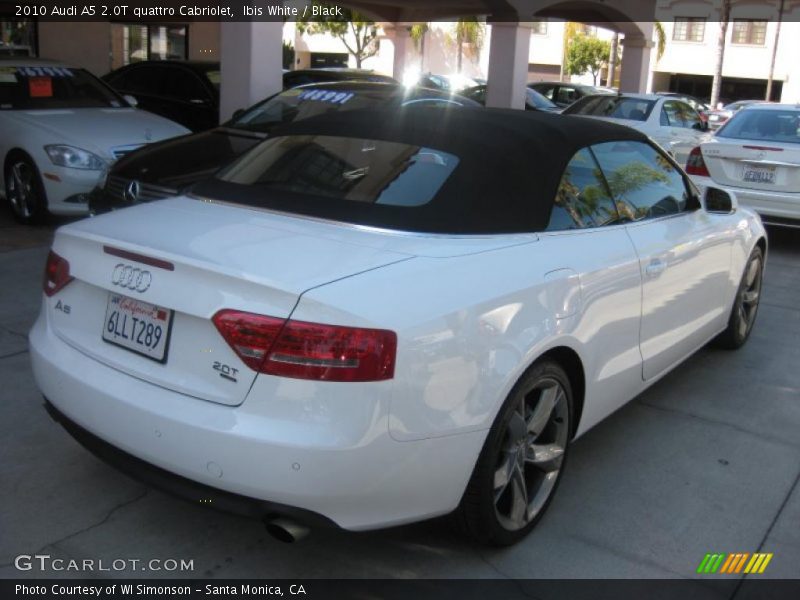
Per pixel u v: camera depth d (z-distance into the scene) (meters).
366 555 3.19
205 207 3.48
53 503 3.41
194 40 16.72
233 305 2.63
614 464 4.02
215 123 10.70
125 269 2.91
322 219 3.23
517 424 3.10
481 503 3.00
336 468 2.54
